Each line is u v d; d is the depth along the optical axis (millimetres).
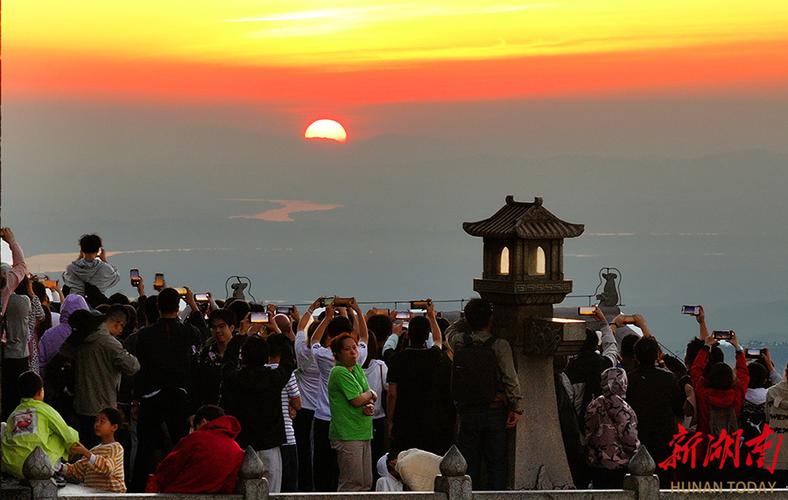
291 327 17016
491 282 14570
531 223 14328
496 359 14078
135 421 15844
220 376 15320
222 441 11406
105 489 13086
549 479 14492
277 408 13727
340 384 14156
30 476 10539
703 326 17078
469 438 14125
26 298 15219
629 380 14984
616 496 11805
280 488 13797
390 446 14812
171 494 10836
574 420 14883
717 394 15219
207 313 19297
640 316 16906
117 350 14742
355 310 15492
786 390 14797
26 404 12719
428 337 15109
